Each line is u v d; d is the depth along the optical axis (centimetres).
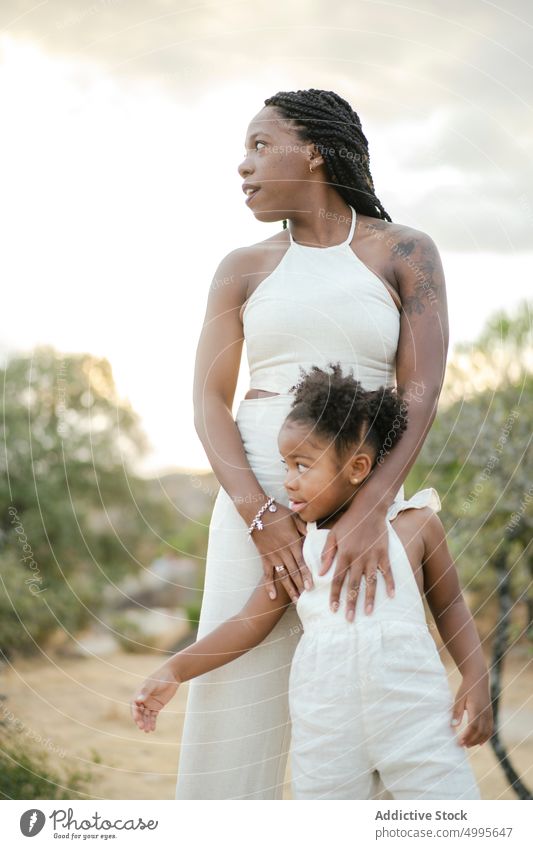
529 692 438
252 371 191
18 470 638
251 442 187
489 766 362
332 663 167
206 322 197
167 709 483
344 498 176
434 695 167
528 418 457
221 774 186
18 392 638
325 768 166
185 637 660
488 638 467
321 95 192
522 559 481
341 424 171
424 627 171
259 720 186
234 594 186
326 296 182
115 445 666
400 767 164
